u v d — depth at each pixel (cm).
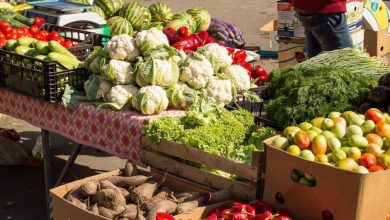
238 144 433
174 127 427
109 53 476
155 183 418
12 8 729
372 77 453
